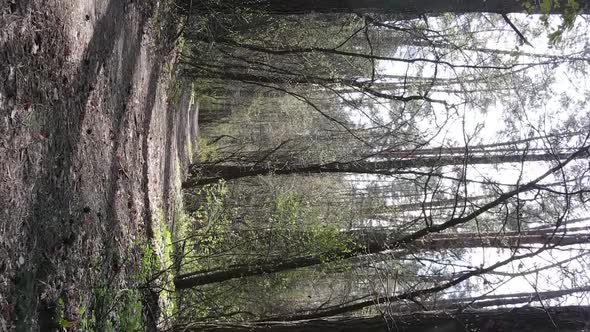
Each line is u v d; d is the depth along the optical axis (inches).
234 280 356.2
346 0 272.2
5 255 131.3
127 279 227.3
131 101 256.5
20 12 140.1
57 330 153.9
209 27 360.2
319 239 293.0
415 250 276.4
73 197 177.0
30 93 146.1
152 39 301.6
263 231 363.9
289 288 367.6
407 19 319.6
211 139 736.3
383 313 214.4
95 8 202.4
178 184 418.0
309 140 537.6
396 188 560.7
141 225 262.1
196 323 239.6
